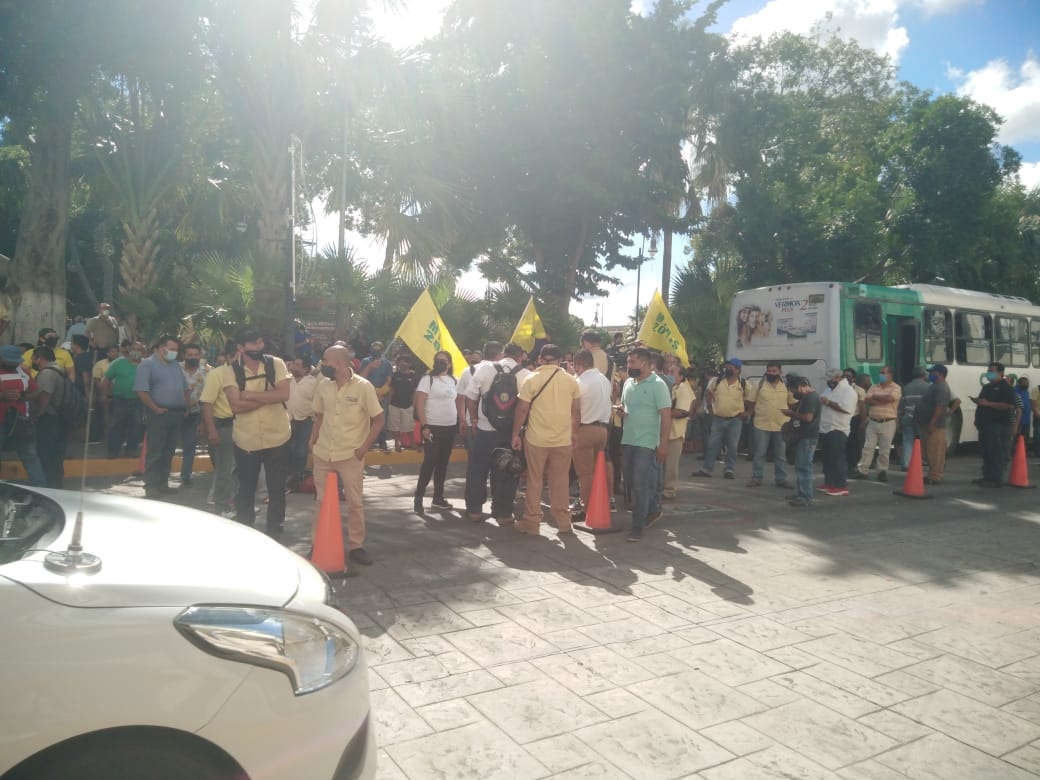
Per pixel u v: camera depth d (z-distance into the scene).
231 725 2.02
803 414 9.21
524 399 7.20
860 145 32.66
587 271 26.59
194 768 1.98
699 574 6.13
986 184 30.98
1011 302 16.56
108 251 26.12
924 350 14.52
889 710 3.85
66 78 12.60
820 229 27.64
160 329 15.90
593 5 21.08
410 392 12.28
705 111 27.62
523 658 4.32
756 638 4.78
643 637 4.71
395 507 8.51
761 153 30.48
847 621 5.17
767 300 14.31
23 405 7.40
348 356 5.88
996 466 11.32
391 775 3.09
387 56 14.32
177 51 13.57
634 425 7.19
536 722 3.58
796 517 8.61
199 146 18.64
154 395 8.48
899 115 32.91
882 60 32.91
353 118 15.34
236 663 2.05
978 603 5.67
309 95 14.01
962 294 15.51
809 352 13.62
